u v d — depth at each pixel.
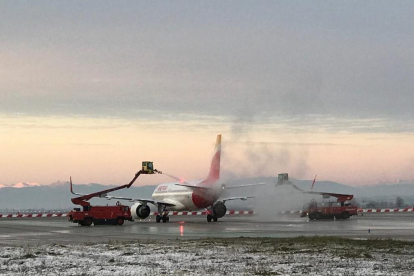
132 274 29.98
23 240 55.62
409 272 29.38
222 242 47.34
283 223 85.88
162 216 97.06
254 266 32.28
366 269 30.61
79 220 84.31
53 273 30.91
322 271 30.12
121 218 87.12
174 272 30.39
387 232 60.38
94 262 35.31
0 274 30.72
